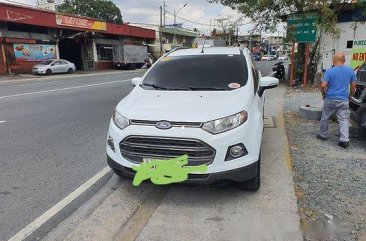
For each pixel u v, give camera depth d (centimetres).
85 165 579
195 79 526
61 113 1027
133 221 398
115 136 432
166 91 499
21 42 3170
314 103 1142
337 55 657
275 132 744
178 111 418
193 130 397
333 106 665
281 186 470
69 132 795
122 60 4259
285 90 1508
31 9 3175
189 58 587
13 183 506
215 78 523
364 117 653
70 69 3334
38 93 1527
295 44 1762
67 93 1514
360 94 671
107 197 460
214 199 443
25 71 3216
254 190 454
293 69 1662
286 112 1002
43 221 403
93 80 2270
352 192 469
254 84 523
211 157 398
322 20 1470
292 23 1527
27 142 713
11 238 370
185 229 378
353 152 634
